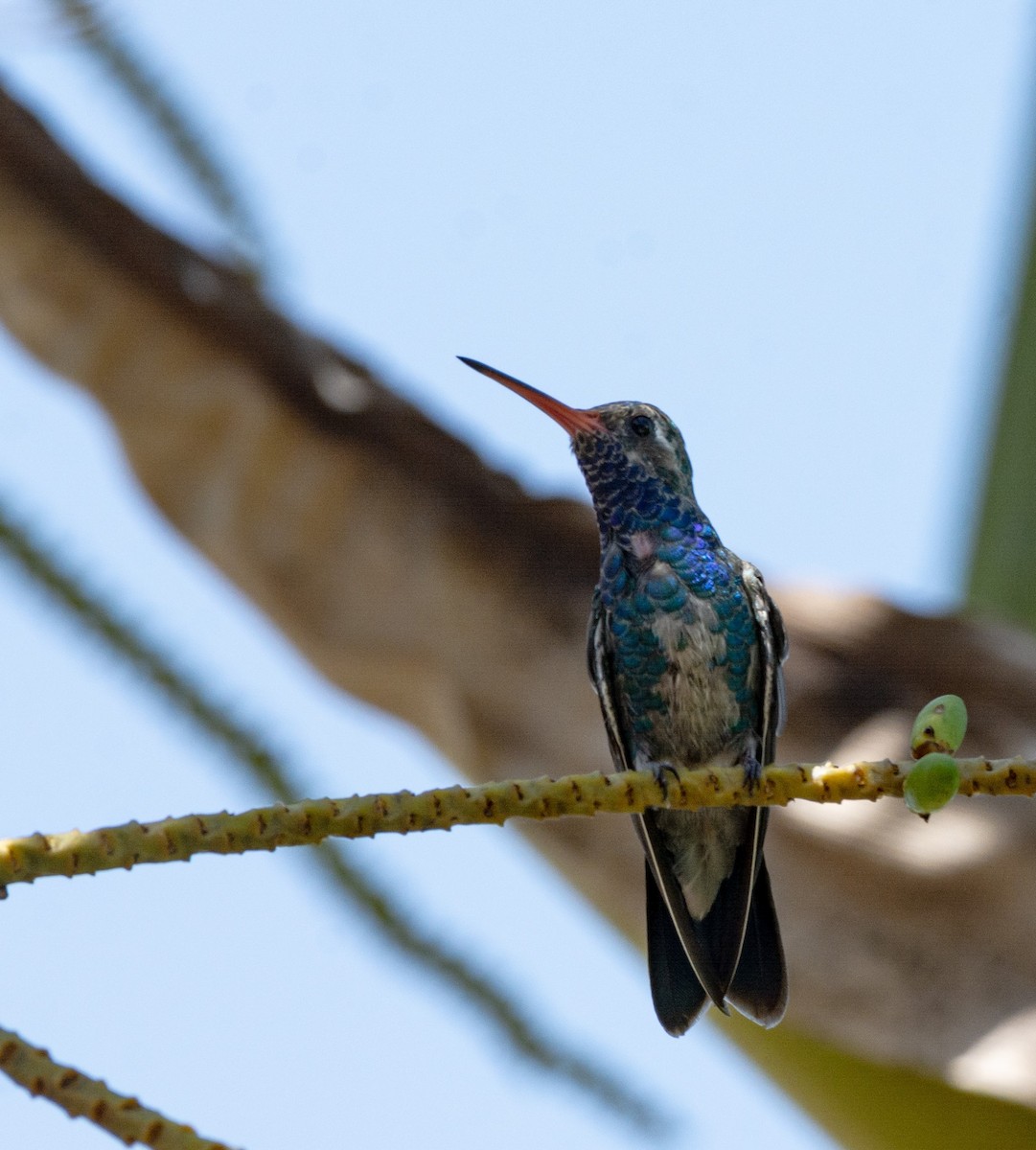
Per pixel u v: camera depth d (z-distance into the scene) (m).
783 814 9.51
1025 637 10.56
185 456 11.04
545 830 10.47
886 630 10.65
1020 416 12.38
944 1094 8.68
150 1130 5.28
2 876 5.74
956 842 9.20
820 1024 9.05
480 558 10.97
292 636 10.95
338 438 11.12
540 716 10.70
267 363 11.15
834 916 9.32
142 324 11.05
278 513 10.98
